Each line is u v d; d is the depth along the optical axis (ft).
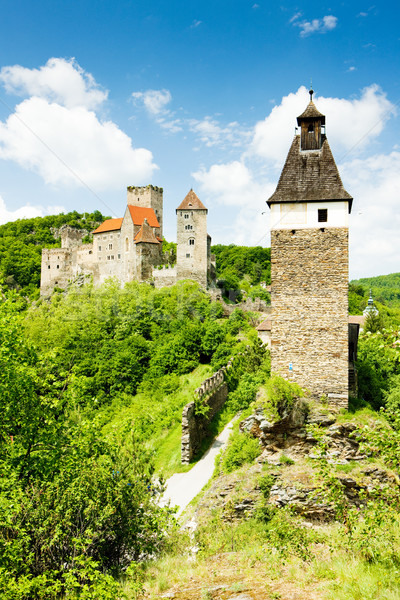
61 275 401.29
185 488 91.71
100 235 338.54
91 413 62.28
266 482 74.02
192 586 37.24
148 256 303.89
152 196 342.64
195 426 113.29
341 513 39.19
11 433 50.34
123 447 54.24
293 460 79.41
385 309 344.69
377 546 36.96
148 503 47.83
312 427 43.06
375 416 83.46
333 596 30.78
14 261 460.14
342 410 84.23
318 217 89.45
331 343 86.63
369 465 74.28
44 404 51.83
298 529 43.80
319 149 93.25
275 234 90.17
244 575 38.40
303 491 71.92
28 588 31.24
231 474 79.15
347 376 85.46
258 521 69.67
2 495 37.47
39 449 48.52
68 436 49.73
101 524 42.52
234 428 99.96
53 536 39.24
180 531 56.85
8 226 617.21
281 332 88.38
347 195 88.28
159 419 136.56
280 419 80.23
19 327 54.70
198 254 282.15
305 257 88.94
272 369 88.07
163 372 174.40
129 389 166.50
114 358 175.52
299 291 88.58
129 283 277.64
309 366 86.94
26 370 51.06
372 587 30.48
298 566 37.78
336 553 40.27
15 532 38.78
